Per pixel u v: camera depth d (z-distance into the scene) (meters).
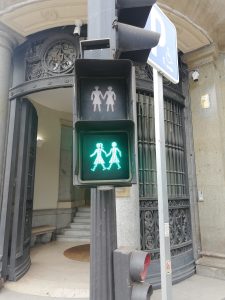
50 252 7.18
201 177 5.85
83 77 1.88
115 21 2.00
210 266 5.38
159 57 2.47
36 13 5.00
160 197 2.17
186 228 5.70
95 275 1.82
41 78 5.26
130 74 1.84
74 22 5.20
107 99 1.87
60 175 9.70
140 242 4.79
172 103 5.95
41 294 4.45
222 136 5.80
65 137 10.09
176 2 4.96
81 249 7.49
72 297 4.37
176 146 5.85
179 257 5.29
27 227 5.87
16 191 5.25
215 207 5.59
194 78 6.15
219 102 5.93
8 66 5.49
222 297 4.37
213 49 5.93
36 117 6.55
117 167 1.71
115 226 1.91
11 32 5.36
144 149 5.21
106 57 2.05
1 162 5.18
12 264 4.94
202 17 5.33
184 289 4.72
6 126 5.38
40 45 5.54
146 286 1.74
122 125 1.74
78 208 10.19
